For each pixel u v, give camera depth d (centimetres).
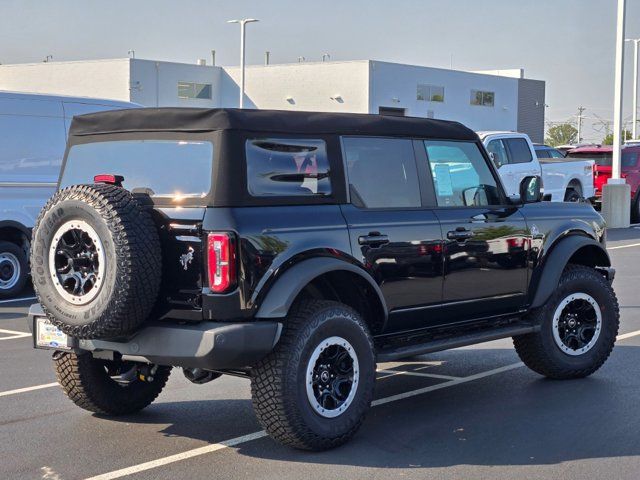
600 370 878
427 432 677
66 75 6062
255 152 614
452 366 906
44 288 598
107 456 625
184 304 597
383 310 680
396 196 703
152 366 672
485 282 759
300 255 618
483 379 848
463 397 781
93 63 5947
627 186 2648
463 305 745
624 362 912
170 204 607
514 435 669
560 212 832
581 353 834
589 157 2948
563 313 830
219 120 606
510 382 834
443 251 721
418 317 712
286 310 599
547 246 807
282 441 619
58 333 637
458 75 6312
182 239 597
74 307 588
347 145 675
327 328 620
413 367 904
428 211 721
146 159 639
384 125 703
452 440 658
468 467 599
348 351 636
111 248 573
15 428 693
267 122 625
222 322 589
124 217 576
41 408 752
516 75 7775
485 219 760
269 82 6144
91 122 677
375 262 669
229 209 594
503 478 578
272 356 606
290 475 584
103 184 602
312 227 632
